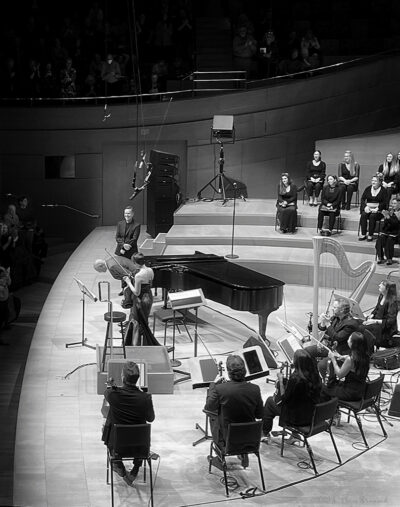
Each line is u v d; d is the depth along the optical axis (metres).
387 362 11.25
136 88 20.34
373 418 9.98
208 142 20.70
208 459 8.71
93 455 8.92
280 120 20.70
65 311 13.51
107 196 21.22
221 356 11.77
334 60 21.81
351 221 17.20
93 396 10.37
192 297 11.29
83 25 22.45
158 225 17.59
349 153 18.17
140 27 22.03
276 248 16.61
